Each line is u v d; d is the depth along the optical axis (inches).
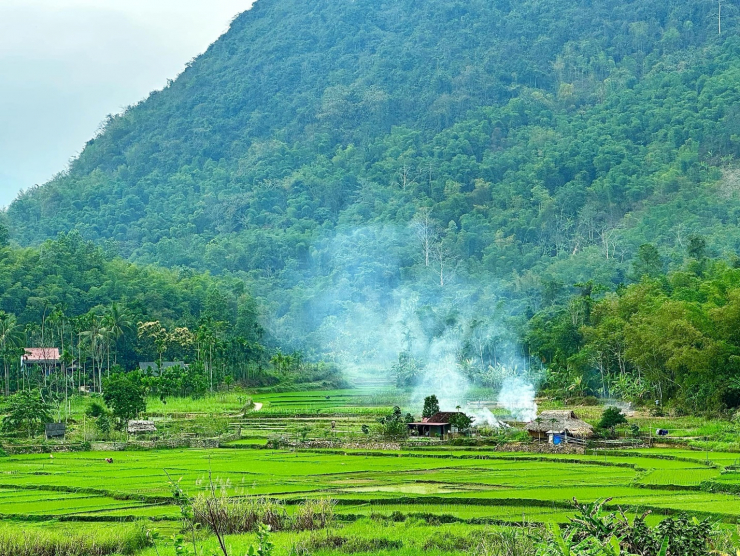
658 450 3905.0
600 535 1350.9
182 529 2144.4
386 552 1931.6
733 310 5246.1
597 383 6791.3
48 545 1964.8
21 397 5029.5
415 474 3262.8
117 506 2667.3
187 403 6722.4
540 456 3848.4
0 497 2878.9
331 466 3550.7
